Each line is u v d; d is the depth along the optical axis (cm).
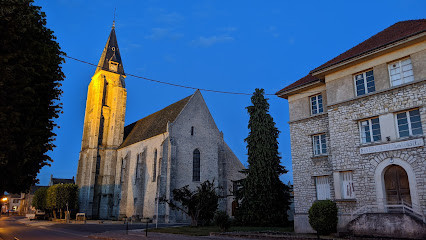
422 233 1534
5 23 1014
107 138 6406
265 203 3125
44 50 1174
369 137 2034
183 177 4628
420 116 1798
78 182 6450
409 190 1800
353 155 2062
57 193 5616
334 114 2220
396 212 1792
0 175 1104
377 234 1691
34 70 1106
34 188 10775
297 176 2497
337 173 2127
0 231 3080
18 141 1112
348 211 2023
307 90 2572
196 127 5016
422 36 1792
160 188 4428
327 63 2397
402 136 1883
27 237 2370
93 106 6594
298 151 2534
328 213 1938
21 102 1066
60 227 3641
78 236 2477
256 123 3425
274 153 3353
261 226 3066
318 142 2444
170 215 4284
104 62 6812
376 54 2012
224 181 4941
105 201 5931
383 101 1975
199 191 3503
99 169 6219
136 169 5447
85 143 6731
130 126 7044
